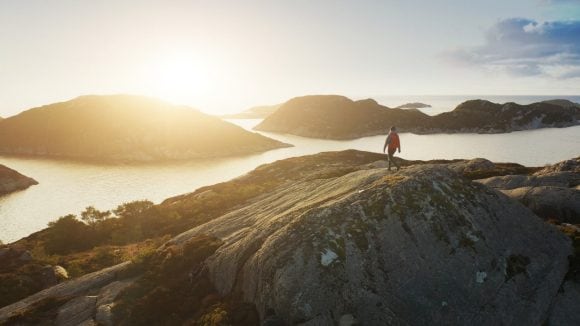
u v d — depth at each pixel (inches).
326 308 721.6
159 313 911.7
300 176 3604.8
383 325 693.3
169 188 6038.4
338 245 804.0
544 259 865.5
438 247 826.2
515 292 783.7
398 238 828.0
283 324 730.2
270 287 793.6
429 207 890.1
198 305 916.6
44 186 6259.8
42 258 1742.1
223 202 2300.7
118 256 1663.4
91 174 7273.6
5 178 6033.5
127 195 5590.6
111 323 923.4
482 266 810.2
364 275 762.8
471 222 886.4
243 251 964.6
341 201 934.4
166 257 1169.4
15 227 4153.5
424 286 759.7
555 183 1466.5
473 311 737.6
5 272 1536.7
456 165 2073.1
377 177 1120.2
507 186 1529.3
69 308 1035.9
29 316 1012.5
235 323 787.4
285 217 1023.6
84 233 2313.0
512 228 917.2
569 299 792.3
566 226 1061.8
